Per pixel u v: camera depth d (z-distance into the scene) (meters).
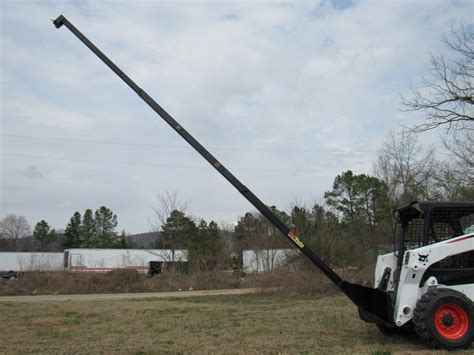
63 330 10.07
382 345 7.46
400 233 8.25
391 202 33.19
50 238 88.19
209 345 7.97
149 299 19.58
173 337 8.94
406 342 7.71
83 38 9.29
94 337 9.09
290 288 19.73
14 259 41.12
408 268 7.41
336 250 23.53
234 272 28.27
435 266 7.56
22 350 7.76
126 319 12.08
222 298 19.41
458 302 7.04
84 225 82.81
